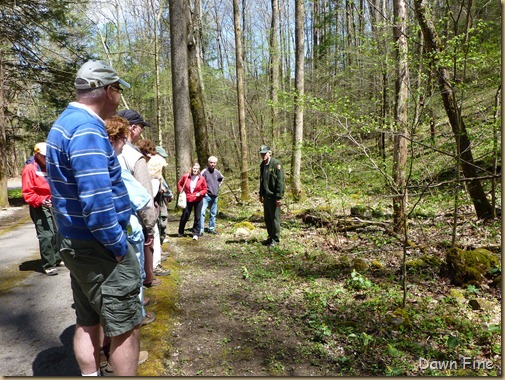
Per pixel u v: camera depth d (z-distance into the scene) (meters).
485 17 6.22
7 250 6.89
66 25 15.83
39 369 2.95
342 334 3.81
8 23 15.25
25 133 18.41
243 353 3.45
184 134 11.29
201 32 24.52
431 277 5.13
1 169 15.02
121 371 2.27
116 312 2.15
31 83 16.98
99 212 1.96
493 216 7.02
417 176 6.02
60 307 4.12
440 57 5.34
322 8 23.16
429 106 5.83
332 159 7.24
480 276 4.77
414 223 7.72
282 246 7.30
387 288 4.86
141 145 4.54
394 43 6.33
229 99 19.55
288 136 12.87
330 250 6.89
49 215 5.11
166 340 3.60
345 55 14.89
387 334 3.79
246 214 11.12
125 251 2.10
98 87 2.16
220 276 5.61
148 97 20.61
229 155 21.02
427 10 5.64
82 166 1.95
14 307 4.13
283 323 4.08
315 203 10.84
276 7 16.70
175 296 4.68
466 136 5.91
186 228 9.22
